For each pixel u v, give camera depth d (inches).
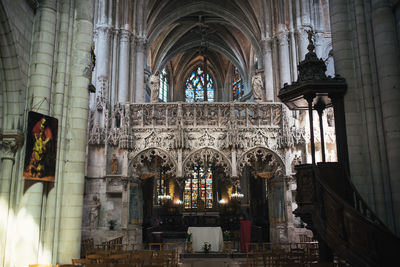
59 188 474.6
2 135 410.6
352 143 431.8
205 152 847.7
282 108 867.4
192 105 875.4
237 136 842.8
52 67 478.0
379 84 418.9
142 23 1114.1
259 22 1267.2
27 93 450.6
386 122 401.7
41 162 430.0
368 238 325.4
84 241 668.7
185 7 1416.1
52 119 454.9
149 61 1579.7
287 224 824.9
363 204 378.9
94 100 898.7
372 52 436.1
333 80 445.1
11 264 403.5
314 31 1042.7
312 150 453.7
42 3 477.4
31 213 418.6
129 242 816.9
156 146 847.1
